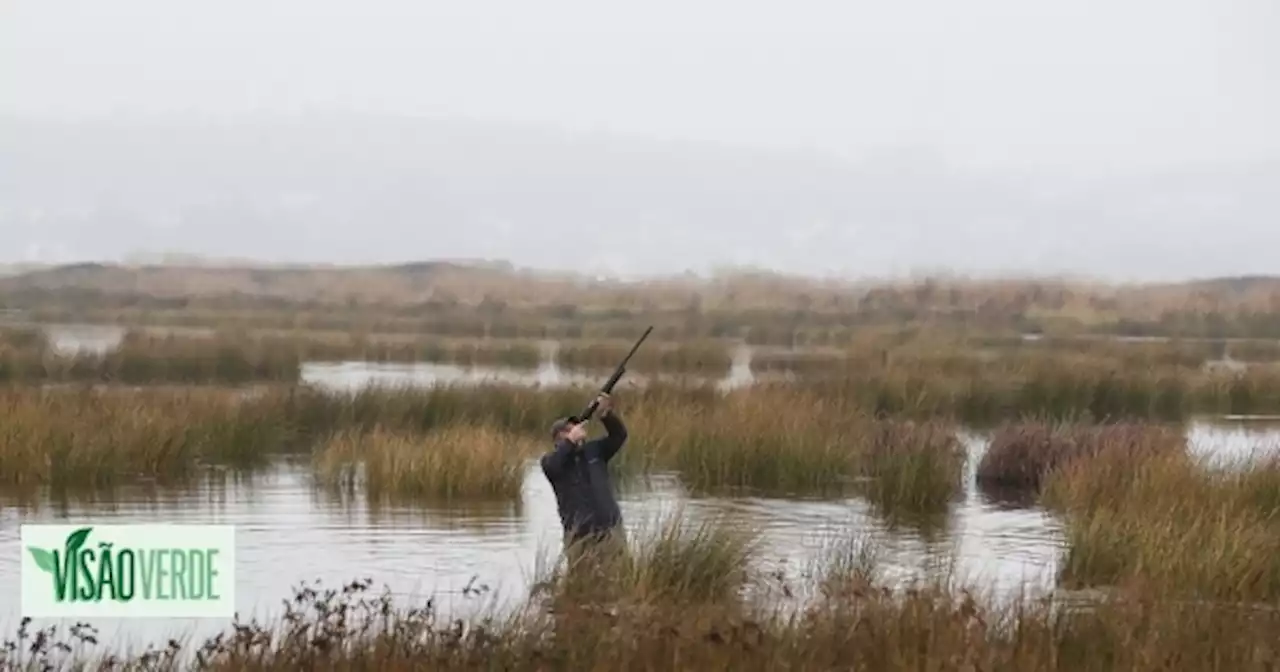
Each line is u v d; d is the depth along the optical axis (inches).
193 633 924.0
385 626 780.6
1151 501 1338.6
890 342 4874.5
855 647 761.0
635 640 760.3
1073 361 3265.3
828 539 1301.7
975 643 757.9
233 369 3174.2
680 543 997.8
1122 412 2758.4
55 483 1556.3
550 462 1023.6
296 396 2127.2
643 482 1681.8
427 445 1595.7
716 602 925.8
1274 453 1663.4
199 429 1790.1
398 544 1252.5
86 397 1969.7
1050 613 835.4
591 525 1021.2
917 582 1005.8
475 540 1274.6
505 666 737.6
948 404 2605.8
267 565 1158.3
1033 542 1328.7
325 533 1293.1
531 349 4106.8
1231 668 750.5
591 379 3243.1
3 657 763.4
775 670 735.7
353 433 1791.3
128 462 1633.9
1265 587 1032.8
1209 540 1114.1
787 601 968.3
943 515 1492.4
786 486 1665.8
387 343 4421.8
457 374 3440.0
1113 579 1090.7
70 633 879.1
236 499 1492.4
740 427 1756.9
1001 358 3503.9
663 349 4119.1
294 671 735.7
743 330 6845.5
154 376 3088.1
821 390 2554.1
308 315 7687.0
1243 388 2933.1
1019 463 1781.5
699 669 731.4
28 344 3585.1
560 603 861.8
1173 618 827.4
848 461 1713.8
